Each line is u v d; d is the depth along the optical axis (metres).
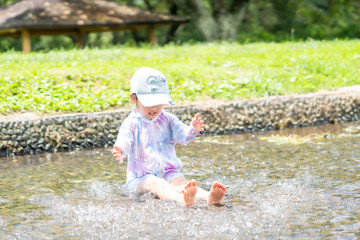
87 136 7.19
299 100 8.67
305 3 31.55
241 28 32.44
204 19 25.84
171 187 4.20
